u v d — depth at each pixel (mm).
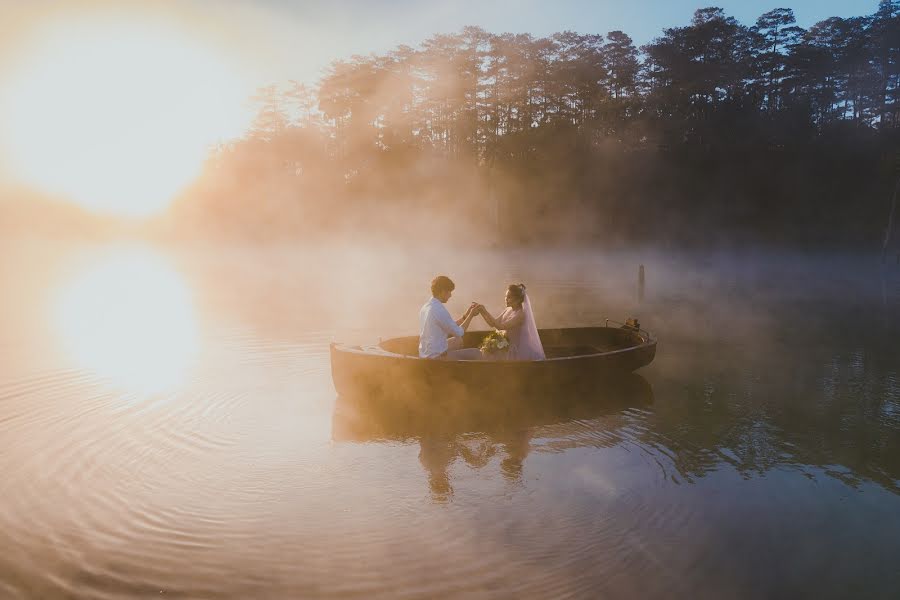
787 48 74062
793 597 3756
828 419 7156
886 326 14617
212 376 8773
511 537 4402
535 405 7531
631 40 72812
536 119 72688
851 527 4598
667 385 8758
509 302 8555
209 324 13414
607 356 7910
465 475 5473
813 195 57438
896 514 4797
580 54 70500
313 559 4090
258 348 10805
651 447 6223
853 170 58375
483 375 7258
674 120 63250
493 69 72250
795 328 14242
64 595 3662
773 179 57750
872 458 5957
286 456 5848
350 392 7625
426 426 6836
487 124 71000
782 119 61906
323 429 6641
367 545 4266
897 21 69312
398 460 5801
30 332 12266
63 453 5812
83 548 4172
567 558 4141
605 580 3900
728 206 57469
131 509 4742
